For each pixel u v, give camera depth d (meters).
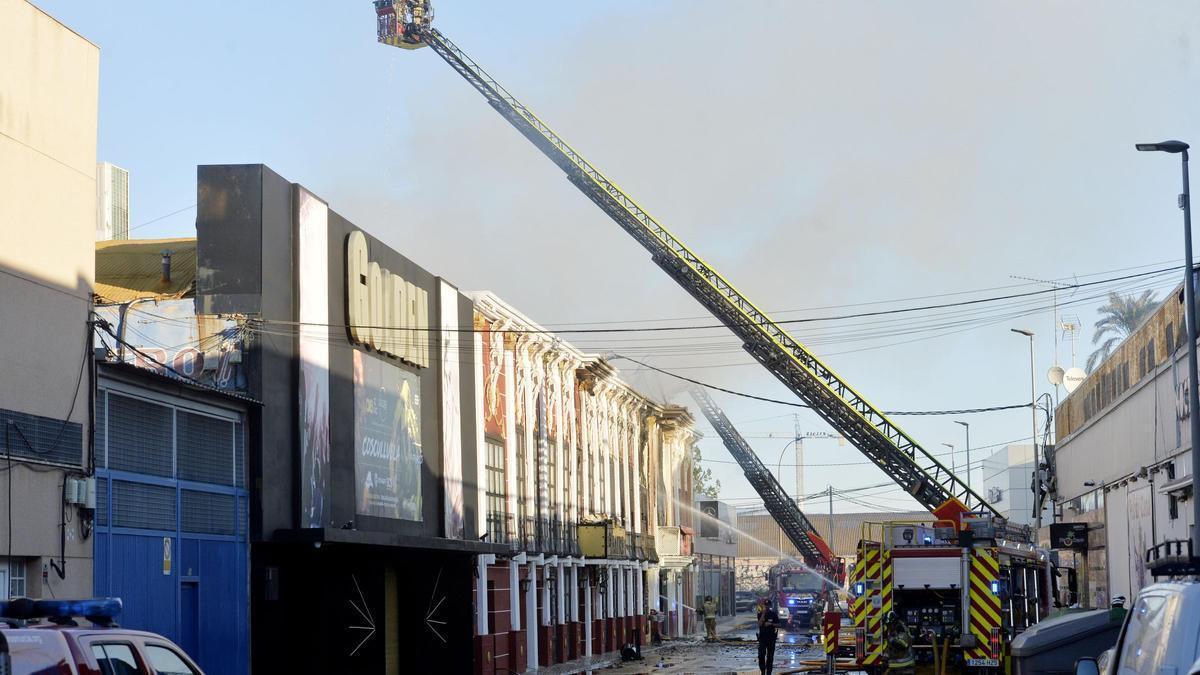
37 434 19.59
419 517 34.88
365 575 32.75
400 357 33.66
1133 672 9.07
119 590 21.34
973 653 24.64
